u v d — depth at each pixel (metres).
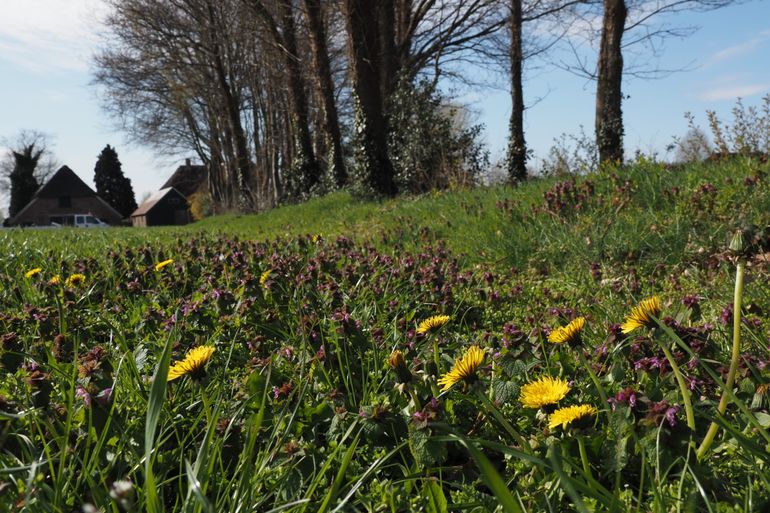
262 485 1.90
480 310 4.12
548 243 5.91
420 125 17.14
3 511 1.50
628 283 4.18
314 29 19.20
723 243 4.81
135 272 4.72
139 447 1.97
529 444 1.80
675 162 8.51
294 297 3.79
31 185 84.06
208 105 36.84
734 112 7.42
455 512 1.75
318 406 2.20
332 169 20.19
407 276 4.58
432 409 1.85
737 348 1.71
